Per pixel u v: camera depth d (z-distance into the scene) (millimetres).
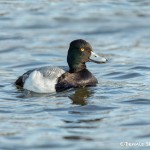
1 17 25156
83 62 17031
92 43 22375
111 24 24500
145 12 25734
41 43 22359
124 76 18062
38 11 25953
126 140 12562
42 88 16500
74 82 16719
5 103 15344
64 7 26516
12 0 27438
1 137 12812
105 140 12586
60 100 15625
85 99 15625
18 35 23312
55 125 13539
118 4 26859
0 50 21547
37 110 14703
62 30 23938
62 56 20859
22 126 13523
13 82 17484
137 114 14273
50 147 12195
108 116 14164
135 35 23375
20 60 20344
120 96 15836
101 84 17109
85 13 25672
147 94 15961
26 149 12094
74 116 14195
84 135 12883
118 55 20766
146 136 12789
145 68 18984
